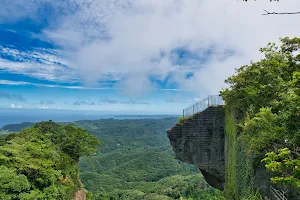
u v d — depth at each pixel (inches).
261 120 519.2
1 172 727.1
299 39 674.2
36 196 759.1
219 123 1011.9
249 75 807.1
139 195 4365.2
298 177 357.4
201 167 1024.2
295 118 423.8
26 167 799.1
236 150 770.2
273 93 657.0
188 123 1039.6
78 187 1086.4
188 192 3909.9
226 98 911.7
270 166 351.6
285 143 499.5
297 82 393.4
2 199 692.7
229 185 868.6
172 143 1062.4
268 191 558.6
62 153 1016.2
